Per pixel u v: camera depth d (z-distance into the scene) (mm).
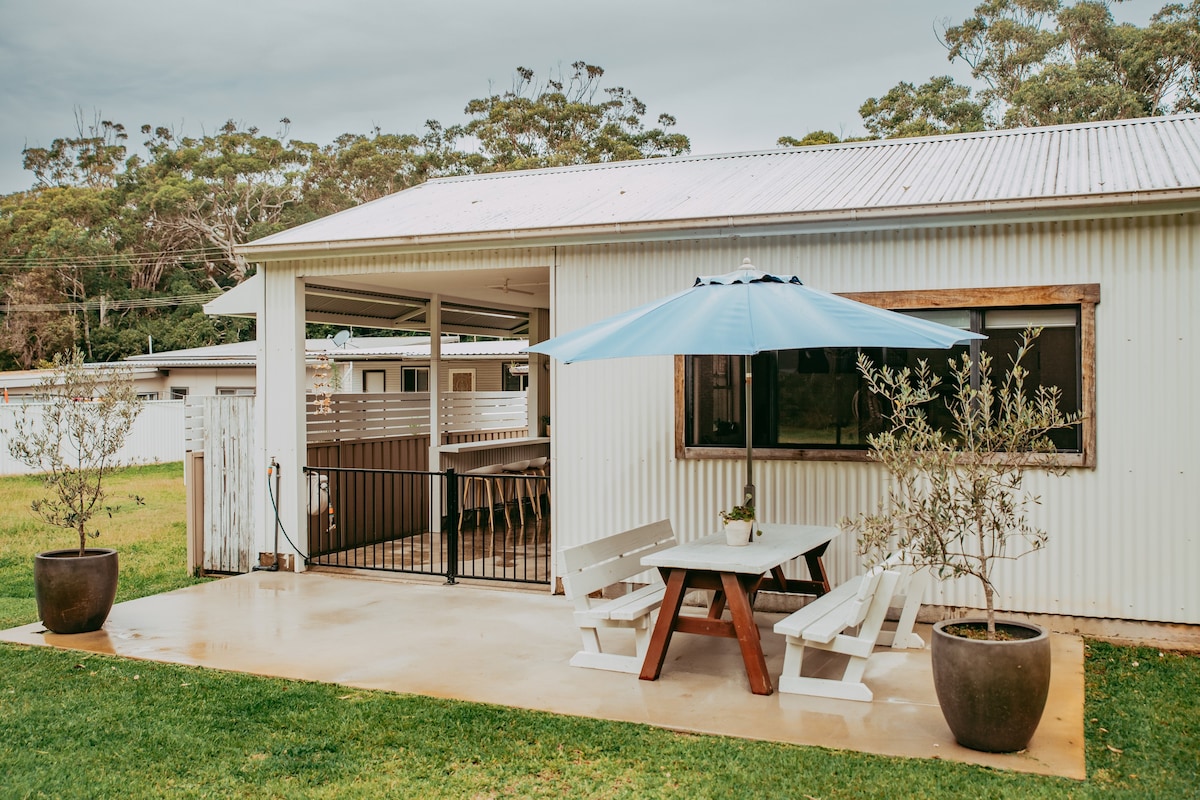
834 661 6219
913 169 8820
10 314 51812
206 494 9680
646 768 4480
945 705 4691
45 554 7199
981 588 7078
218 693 5613
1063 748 4680
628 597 6504
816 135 39156
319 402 10172
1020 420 4570
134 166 70312
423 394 12148
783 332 5402
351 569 9320
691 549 6129
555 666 6152
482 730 4980
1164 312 6605
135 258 58750
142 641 6805
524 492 13039
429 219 9492
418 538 11430
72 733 5000
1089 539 6805
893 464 4766
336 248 8836
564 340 6301
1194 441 6551
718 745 4746
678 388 7891
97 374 7695
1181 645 6590
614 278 8109
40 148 75938
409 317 13484
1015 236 6945
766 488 7637
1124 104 32156
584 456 8188
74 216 63156
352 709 5309
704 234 7684
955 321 7176
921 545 4914
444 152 53844
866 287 7348
